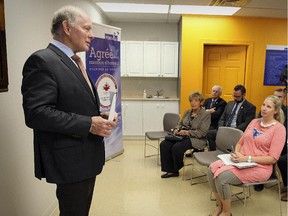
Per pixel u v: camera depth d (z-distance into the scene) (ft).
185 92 16.34
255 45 16.20
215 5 13.35
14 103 5.65
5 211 5.25
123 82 18.15
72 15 3.82
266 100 7.56
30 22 6.43
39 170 3.91
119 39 12.97
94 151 4.08
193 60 16.11
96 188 9.60
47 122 3.37
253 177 7.10
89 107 3.94
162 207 8.23
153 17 16.43
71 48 4.00
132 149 14.84
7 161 5.34
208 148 12.05
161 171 11.37
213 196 9.00
